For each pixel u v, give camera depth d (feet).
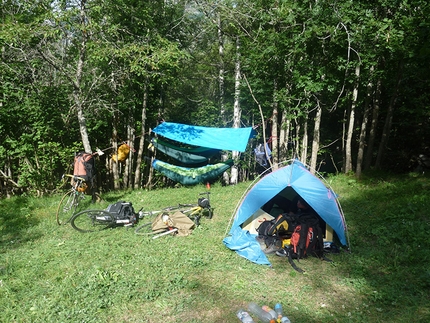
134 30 36.86
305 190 19.03
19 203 30.27
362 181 32.58
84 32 27.14
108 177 43.29
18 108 33.83
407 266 16.49
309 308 13.50
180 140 35.78
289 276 15.98
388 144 45.78
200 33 47.88
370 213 24.03
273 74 34.04
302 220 18.31
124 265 16.87
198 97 53.52
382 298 13.94
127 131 43.04
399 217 22.15
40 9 27.84
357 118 42.78
